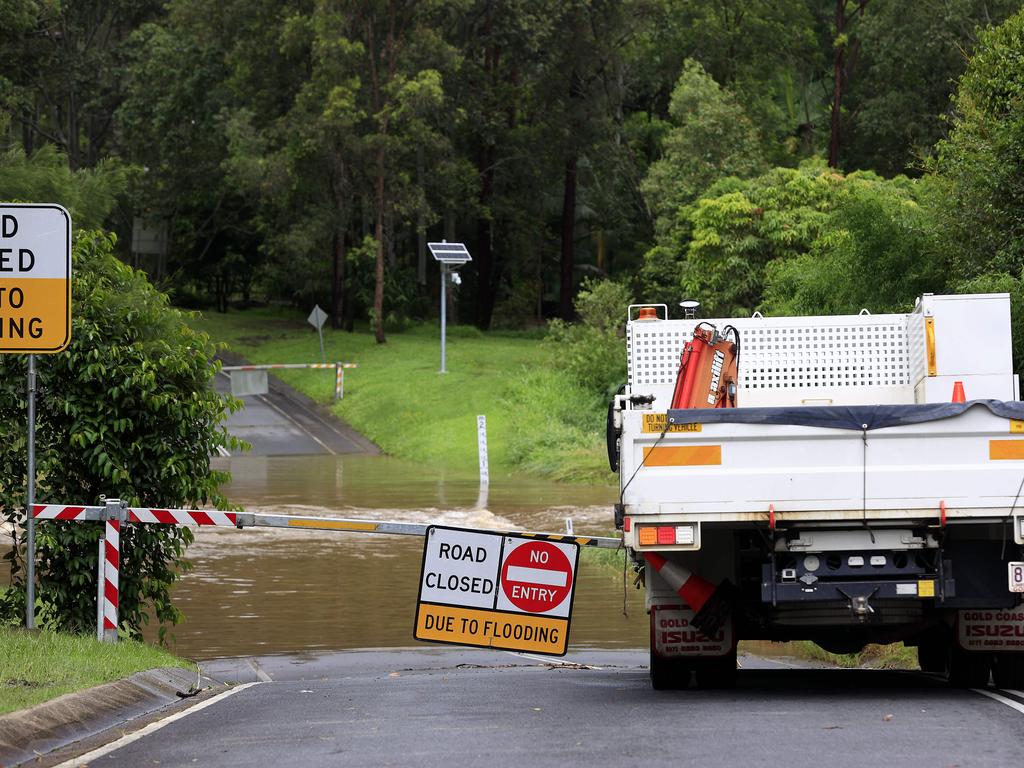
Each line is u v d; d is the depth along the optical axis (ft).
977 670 112.68
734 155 639.76
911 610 109.60
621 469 107.76
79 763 83.71
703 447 104.01
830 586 104.17
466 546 124.06
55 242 126.31
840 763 78.02
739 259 509.35
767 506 103.35
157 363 141.69
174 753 86.58
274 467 447.83
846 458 103.55
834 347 135.23
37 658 113.60
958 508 102.73
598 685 123.34
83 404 140.46
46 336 126.52
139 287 148.56
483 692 117.80
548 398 522.88
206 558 244.01
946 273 284.41
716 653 111.75
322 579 220.23
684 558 109.40
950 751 81.66
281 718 101.71
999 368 130.11
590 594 207.31
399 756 83.20
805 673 134.82
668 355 135.23
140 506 147.02
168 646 159.43
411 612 189.57
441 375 606.14
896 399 135.03
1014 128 250.16
